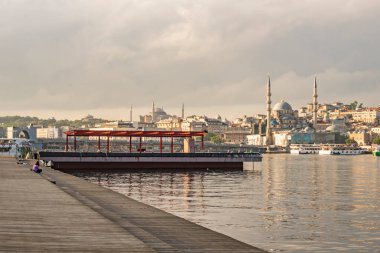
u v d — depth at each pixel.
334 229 52.44
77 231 35.09
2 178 83.81
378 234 49.94
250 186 106.31
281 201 77.88
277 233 50.03
